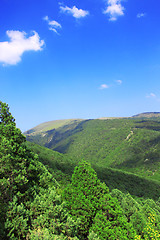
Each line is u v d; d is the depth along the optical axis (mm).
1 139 10016
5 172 9219
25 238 7582
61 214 8555
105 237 9172
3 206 8062
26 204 8945
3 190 8656
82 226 9766
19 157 9891
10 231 7328
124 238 9141
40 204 8891
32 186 10258
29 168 10250
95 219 9828
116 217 10000
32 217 8570
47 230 7445
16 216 7801
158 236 12234
